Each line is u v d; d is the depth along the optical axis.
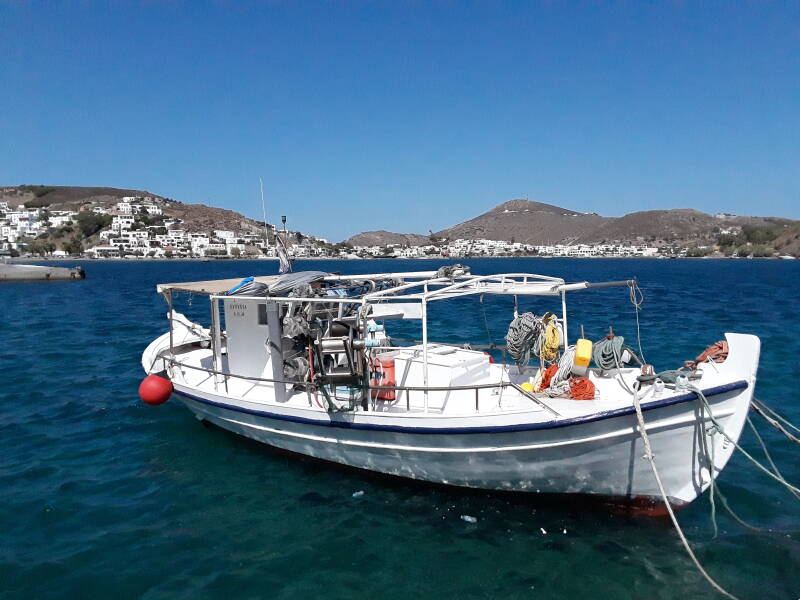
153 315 30.64
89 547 6.71
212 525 7.23
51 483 8.47
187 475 8.72
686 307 30.66
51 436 10.49
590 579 6.04
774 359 15.74
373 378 8.38
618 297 37.69
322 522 7.28
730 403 6.66
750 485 8.05
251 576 6.16
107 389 13.85
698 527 7.02
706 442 6.79
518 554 6.52
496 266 125.62
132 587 5.96
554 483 7.23
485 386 7.21
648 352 17.36
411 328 23.53
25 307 34.91
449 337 21.17
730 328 22.20
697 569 6.18
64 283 61.50
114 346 20.31
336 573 6.20
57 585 5.98
